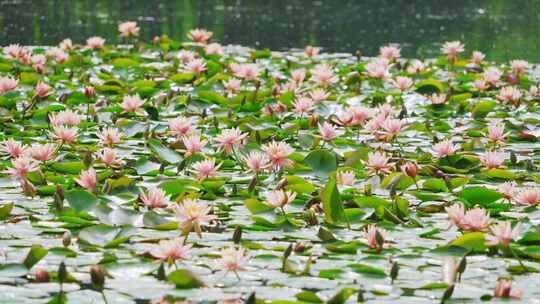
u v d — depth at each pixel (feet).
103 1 92.32
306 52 53.31
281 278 17.51
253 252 19.22
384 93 41.04
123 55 51.85
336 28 74.13
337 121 30.55
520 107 39.09
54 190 23.75
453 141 31.81
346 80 43.78
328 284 17.21
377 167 24.66
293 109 34.99
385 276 17.74
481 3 97.40
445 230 21.21
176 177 25.40
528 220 21.52
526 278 17.92
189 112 36.06
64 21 73.92
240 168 27.09
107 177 25.11
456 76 48.49
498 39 67.31
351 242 19.66
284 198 21.08
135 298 16.19
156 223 20.89
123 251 19.07
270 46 62.28
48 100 36.86
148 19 76.95
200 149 25.80
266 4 93.40
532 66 53.36
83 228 20.36
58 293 16.40
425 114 37.06
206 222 21.25
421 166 26.94
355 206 22.84
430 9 90.89
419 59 56.18
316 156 26.45
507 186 23.15
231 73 46.47
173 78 44.09
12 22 72.23
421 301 16.37
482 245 19.51
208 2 94.07
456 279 17.70
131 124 31.99
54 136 27.12
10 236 20.08
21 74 42.19
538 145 31.55
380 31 72.33
